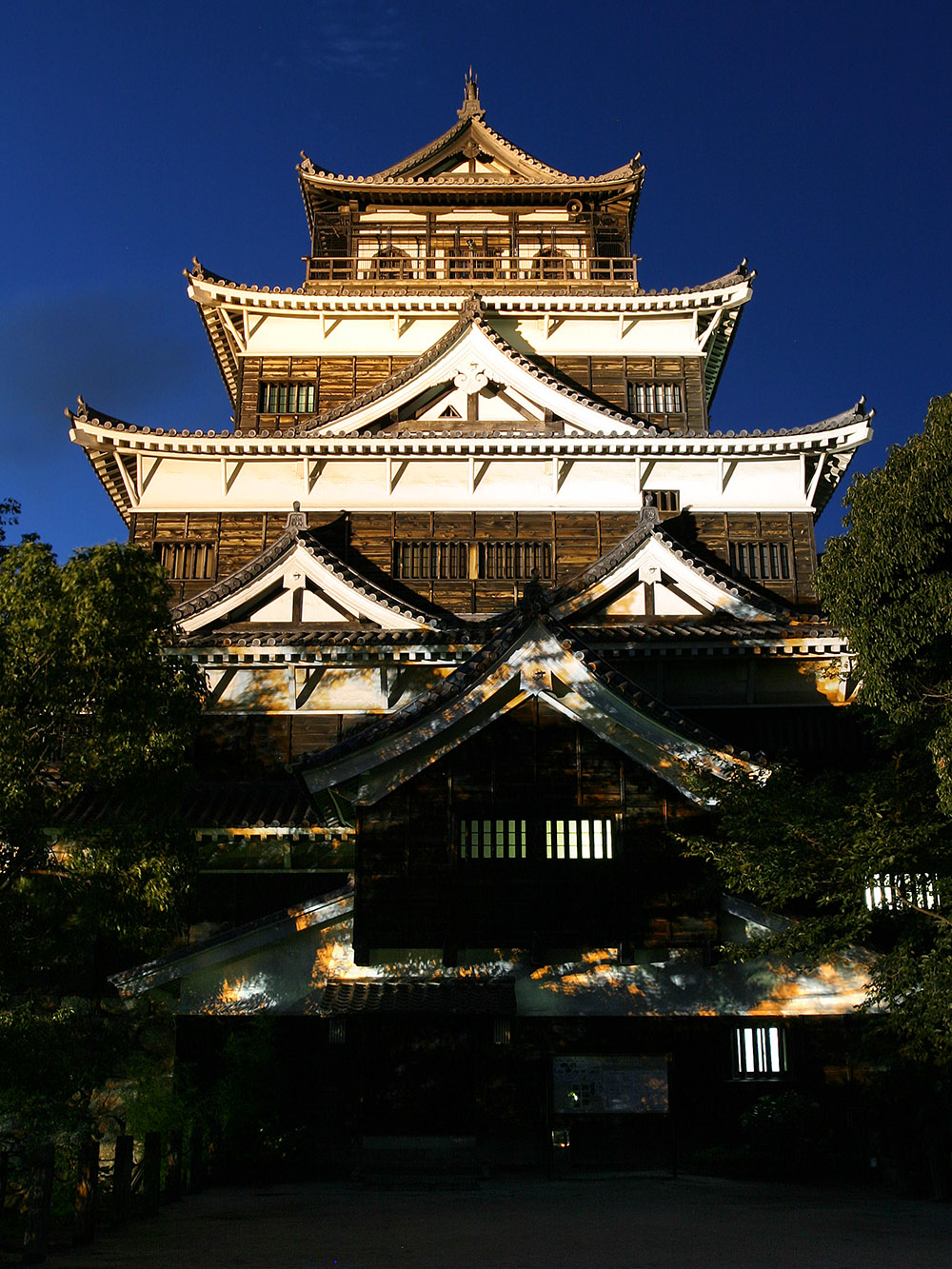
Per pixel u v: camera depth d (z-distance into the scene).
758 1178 16.91
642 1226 11.63
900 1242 10.52
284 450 32.62
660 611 29.56
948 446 14.50
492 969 18.81
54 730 15.90
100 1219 12.80
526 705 19.33
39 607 15.24
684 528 33.16
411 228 41.09
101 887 15.28
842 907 16.28
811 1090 18.30
